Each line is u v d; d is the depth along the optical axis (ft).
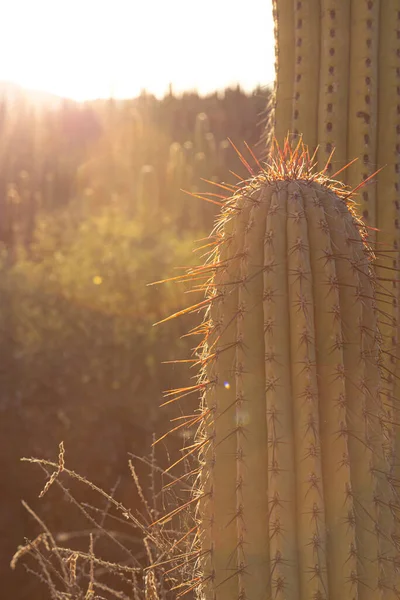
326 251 6.93
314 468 6.64
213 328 7.27
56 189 55.57
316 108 10.44
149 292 24.54
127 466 18.40
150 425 18.45
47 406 19.83
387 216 10.16
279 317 6.86
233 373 7.04
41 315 23.43
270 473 6.70
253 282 7.03
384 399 9.39
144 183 41.65
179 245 31.83
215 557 6.93
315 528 6.60
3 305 23.98
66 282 25.72
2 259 33.83
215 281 7.40
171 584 9.69
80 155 69.62
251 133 50.19
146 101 74.18
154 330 22.15
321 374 6.85
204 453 7.25
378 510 6.82
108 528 16.06
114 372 20.40
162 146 60.54
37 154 67.67
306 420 6.70
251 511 6.79
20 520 17.15
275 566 6.62
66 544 15.78
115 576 12.94
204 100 70.54
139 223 37.93
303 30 10.46
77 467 17.81
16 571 15.94
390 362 9.57
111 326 22.36
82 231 34.73
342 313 6.94
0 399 19.57
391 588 6.81
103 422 18.94
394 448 8.89
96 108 79.56
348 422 6.84
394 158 10.25
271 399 6.77
